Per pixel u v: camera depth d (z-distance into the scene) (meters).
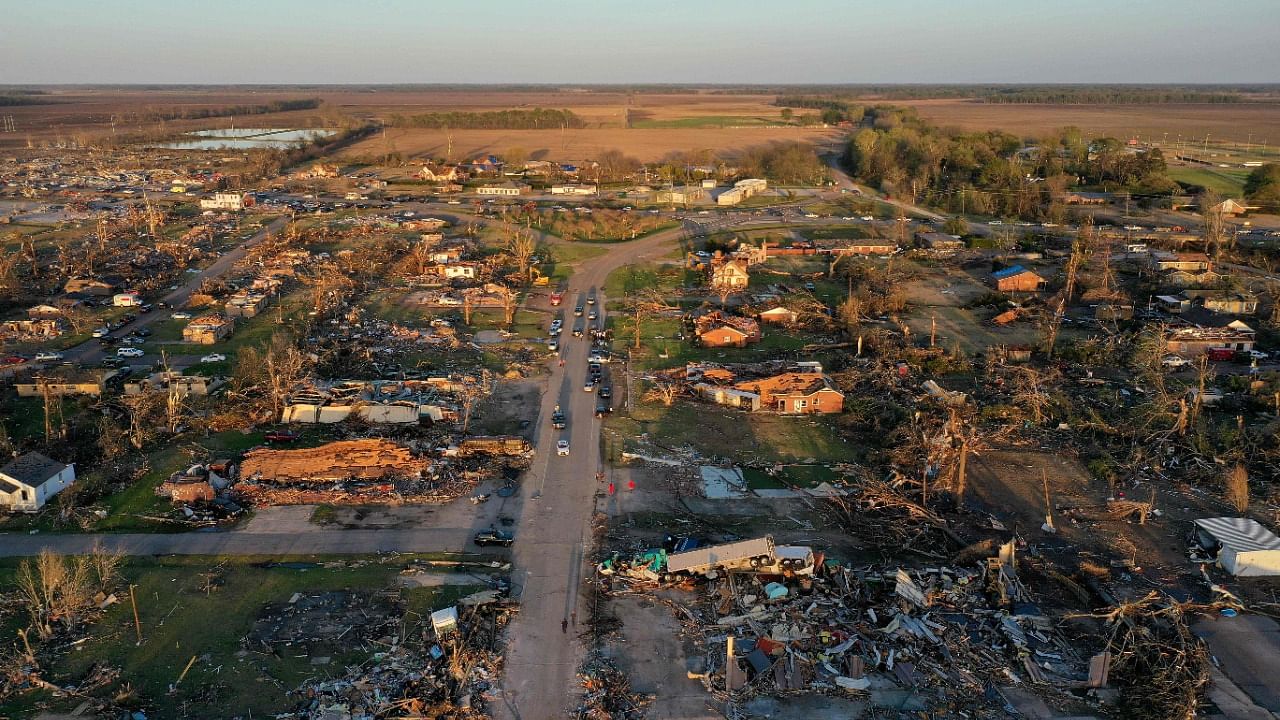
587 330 105.69
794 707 41.38
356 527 57.69
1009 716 40.81
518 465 67.44
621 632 46.97
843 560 54.00
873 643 45.75
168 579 51.38
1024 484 65.50
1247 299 110.69
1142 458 68.62
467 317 107.44
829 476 66.50
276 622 47.38
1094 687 42.69
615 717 40.59
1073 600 50.28
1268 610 49.34
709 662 44.59
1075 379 87.62
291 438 70.75
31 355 92.00
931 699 41.91
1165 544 56.84
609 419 77.31
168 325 104.25
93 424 73.50
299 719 40.03
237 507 59.28
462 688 42.38
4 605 48.38
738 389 82.06
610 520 59.06
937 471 65.69
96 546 54.62
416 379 85.19
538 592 50.56
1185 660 43.03
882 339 96.81
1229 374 88.50
